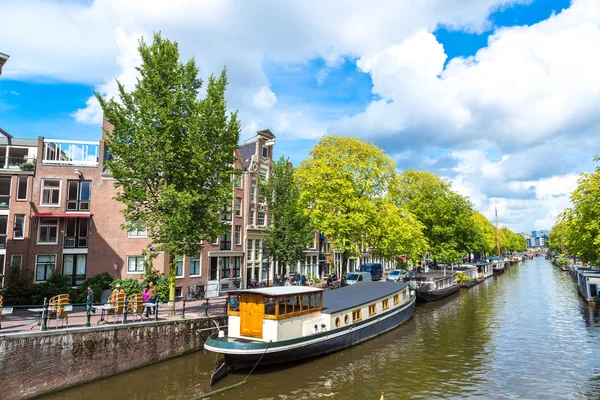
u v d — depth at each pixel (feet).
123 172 63.00
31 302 80.23
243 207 118.32
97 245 91.04
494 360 60.08
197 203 65.51
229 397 44.70
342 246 101.35
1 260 85.35
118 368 51.29
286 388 47.70
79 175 91.91
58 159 100.07
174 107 65.72
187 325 61.16
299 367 55.62
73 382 46.55
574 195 107.65
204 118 65.72
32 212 88.02
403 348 66.64
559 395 46.60
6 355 41.22
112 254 91.40
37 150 93.09
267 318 55.26
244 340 55.47
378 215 107.65
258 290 58.65
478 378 52.11
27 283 82.74
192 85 69.87
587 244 105.29
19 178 88.84
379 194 114.11
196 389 46.73
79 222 91.86
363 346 67.62
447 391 47.50
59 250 89.04
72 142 94.58
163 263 92.43
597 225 98.84
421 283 122.93
